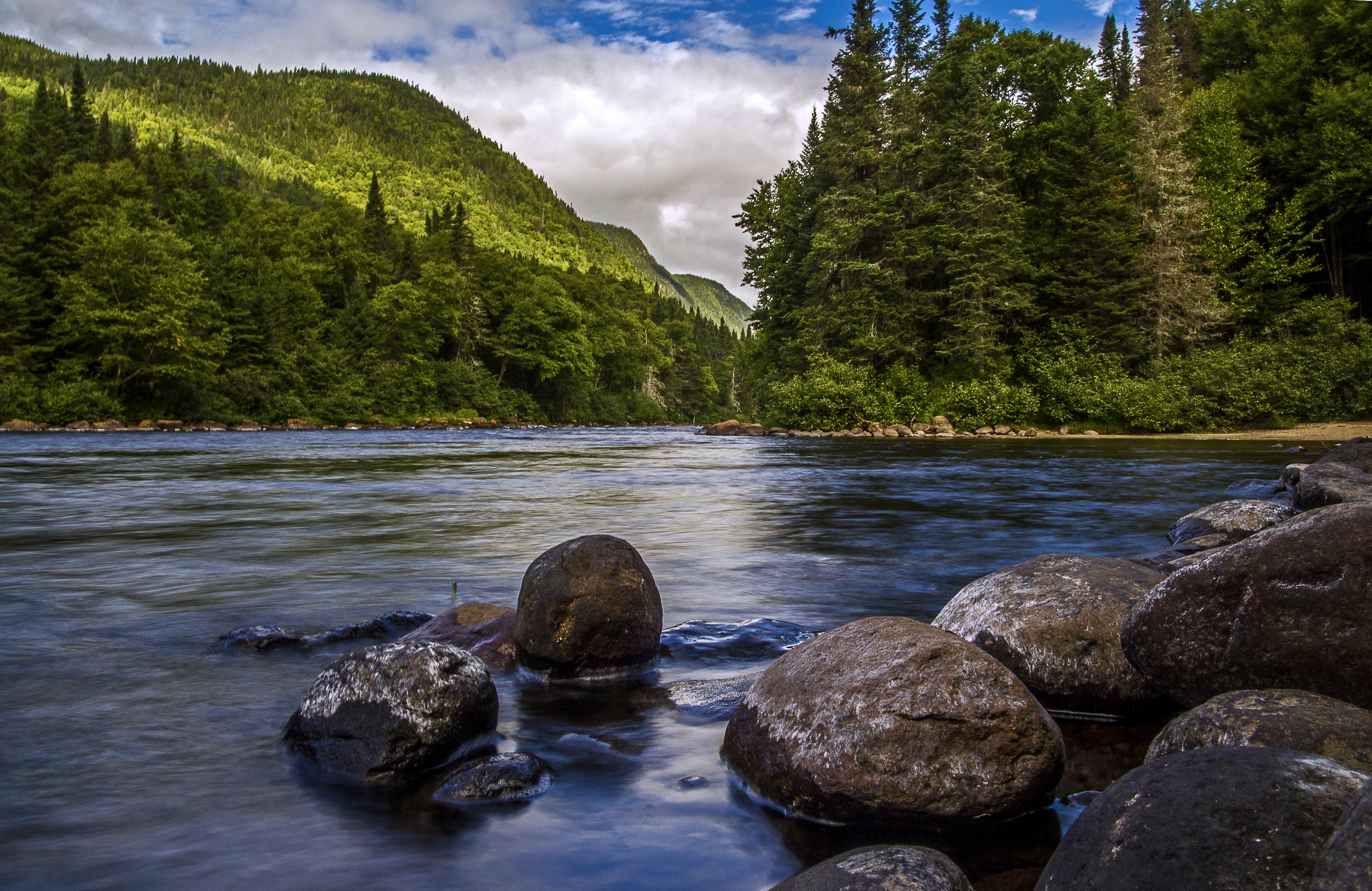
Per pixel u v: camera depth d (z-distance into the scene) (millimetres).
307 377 52438
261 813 2701
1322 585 2973
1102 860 1869
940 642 3020
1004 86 40344
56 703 3756
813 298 38531
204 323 44688
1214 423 31094
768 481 15617
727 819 2715
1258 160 37219
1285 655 2996
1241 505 7562
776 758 2883
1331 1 36219
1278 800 1798
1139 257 34188
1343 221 35750
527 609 4359
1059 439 30000
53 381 39062
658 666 4484
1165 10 59062
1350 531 2996
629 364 87375
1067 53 40531
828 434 33875
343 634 4867
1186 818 1826
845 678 2980
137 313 40656
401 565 7148
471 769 2943
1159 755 2621
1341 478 8250
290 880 2271
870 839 2623
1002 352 35094
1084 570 4215
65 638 4848
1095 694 3787
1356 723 2350
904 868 1955
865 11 35750
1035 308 36094
